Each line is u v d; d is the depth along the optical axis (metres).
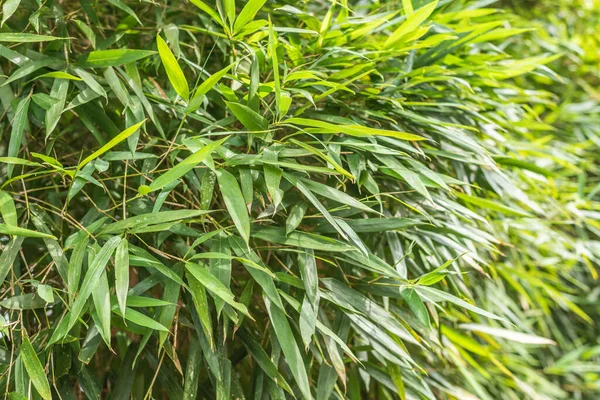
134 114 0.92
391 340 0.92
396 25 1.18
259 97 0.91
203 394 0.98
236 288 1.09
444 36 1.00
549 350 1.72
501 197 1.22
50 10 0.96
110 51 0.92
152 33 1.07
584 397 1.71
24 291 1.00
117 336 1.06
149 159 0.96
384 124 1.05
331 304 1.04
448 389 1.19
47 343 0.85
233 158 0.86
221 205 1.03
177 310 0.93
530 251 1.49
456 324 1.24
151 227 0.82
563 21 1.92
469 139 1.05
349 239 0.93
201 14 1.11
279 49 0.97
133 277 1.13
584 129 1.75
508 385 1.47
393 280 0.99
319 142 0.91
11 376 0.86
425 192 0.91
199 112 0.98
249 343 0.94
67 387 0.90
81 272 0.88
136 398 0.97
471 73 1.17
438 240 1.04
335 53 1.04
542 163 1.56
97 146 1.09
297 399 0.98
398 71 1.09
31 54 0.93
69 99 0.96
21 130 0.87
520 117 1.44
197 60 1.14
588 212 1.46
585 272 1.76
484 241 1.03
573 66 1.87
